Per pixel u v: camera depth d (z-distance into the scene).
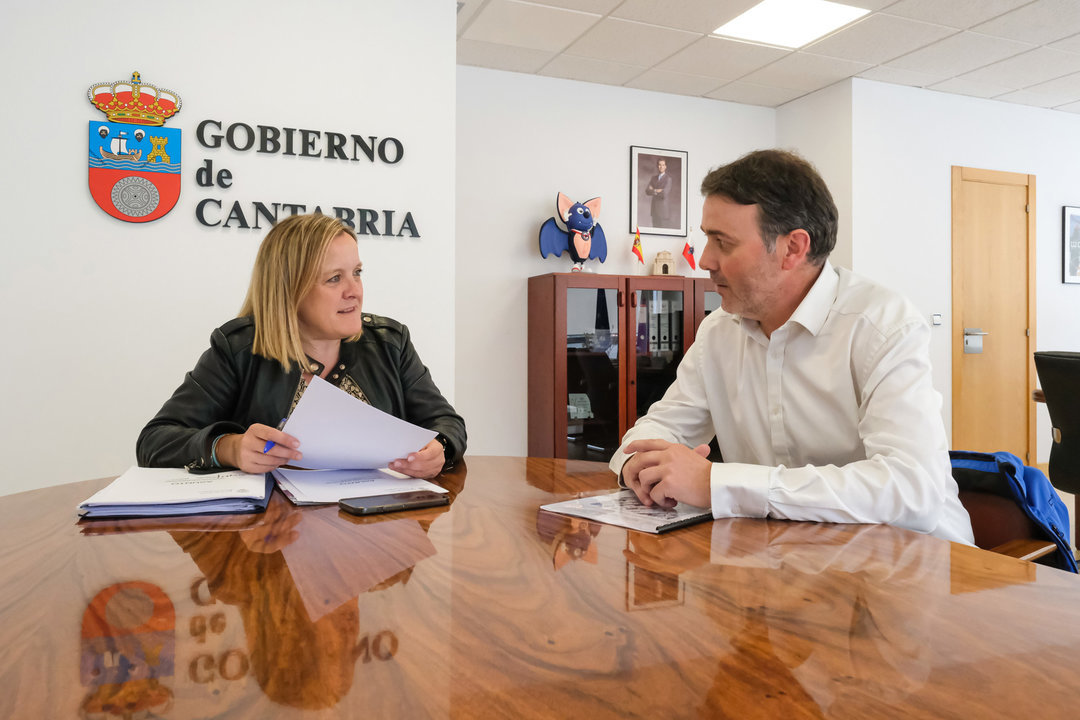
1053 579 0.76
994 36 4.18
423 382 1.72
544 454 4.55
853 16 3.91
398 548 0.87
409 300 3.27
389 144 3.23
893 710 0.47
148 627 0.62
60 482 2.78
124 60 2.83
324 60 3.12
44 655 0.56
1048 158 5.65
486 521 1.01
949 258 5.25
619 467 1.32
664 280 4.71
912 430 1.13
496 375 4.72
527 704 0.47
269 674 0.52
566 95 4.85
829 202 1.26
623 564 0.81
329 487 1.21
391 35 3.22
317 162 3.11
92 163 2.79
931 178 5.17
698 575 0.77
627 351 4.61
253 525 0.98
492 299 4.69
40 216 2.74
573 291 4.47
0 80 2.68
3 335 2.70
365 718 0.46
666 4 3.74
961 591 0.72
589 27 4.02
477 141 4.63
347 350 1.66
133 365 2.86
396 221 3.24
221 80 2.96
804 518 1.02
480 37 4.14
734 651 0.56
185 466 1.29
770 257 1.27
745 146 5.43
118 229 2.83
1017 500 1.30
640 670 0.53
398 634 0.60
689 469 1.07
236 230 2.99
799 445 1.39
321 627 0.61
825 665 0.54
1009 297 5.50
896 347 1.22
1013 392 5.53
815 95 5.16
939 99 5.18
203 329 2.96
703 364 1.57
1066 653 0.56
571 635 0.60
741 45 4.29
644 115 5.08
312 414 1.18
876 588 0.72
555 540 0.91
